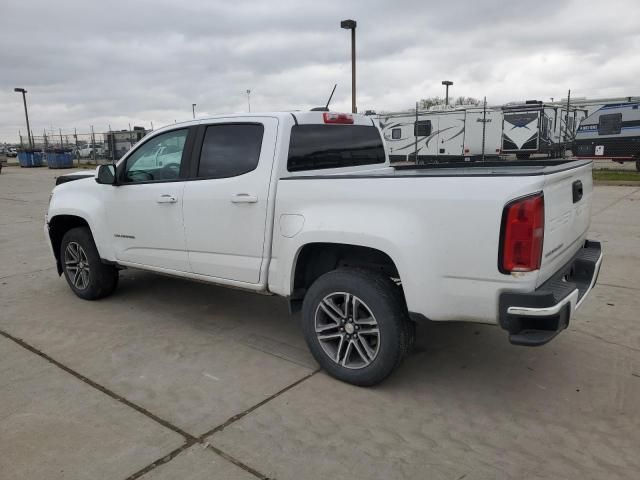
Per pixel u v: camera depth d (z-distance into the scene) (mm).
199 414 3273
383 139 5117
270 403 3398
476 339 4383
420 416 3232
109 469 2748
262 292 4031
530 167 4137
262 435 3039
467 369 3855
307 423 3160
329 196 3496
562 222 3266
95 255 5344
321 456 2844
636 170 22031
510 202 2848
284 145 3848
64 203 5430
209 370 3883
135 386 3643
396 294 3418
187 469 2746
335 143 4383
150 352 4215
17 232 10062
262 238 3898
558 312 2871
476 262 2979
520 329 2957
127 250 4969
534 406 3330
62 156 36688
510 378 3705
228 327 4754
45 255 7922
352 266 3719
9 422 3197
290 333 4605
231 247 4102
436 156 25719
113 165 4855
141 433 3072
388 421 3180
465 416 3230
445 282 3092
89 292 5461
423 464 2768
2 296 5781
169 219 4488
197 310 5227
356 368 3562
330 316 3652
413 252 3146
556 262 3281
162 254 4664
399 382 3670
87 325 4832
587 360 3949
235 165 4055
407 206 3174
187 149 4367
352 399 3443
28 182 23812
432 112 25484
